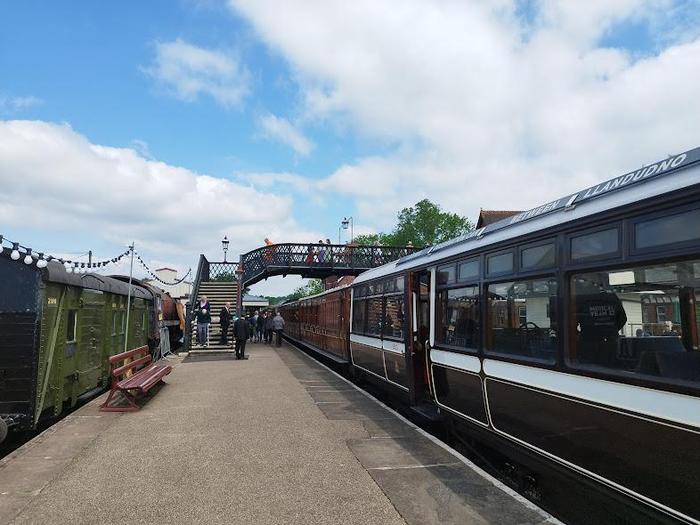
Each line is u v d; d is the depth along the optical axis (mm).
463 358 6754
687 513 3441
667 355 3605
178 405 9672
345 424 8094
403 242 80438
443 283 7633
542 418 5051
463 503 4859
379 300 11578
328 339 19172
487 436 6457
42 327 7613
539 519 4516
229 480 5504
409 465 6020
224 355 20672
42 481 5473
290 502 4895
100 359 11422
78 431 7672
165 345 20734
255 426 7969
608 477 4195
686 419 3393
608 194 4332
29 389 7410
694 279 3438
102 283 11258
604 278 4262
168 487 5285
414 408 8938
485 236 6469
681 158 3699
